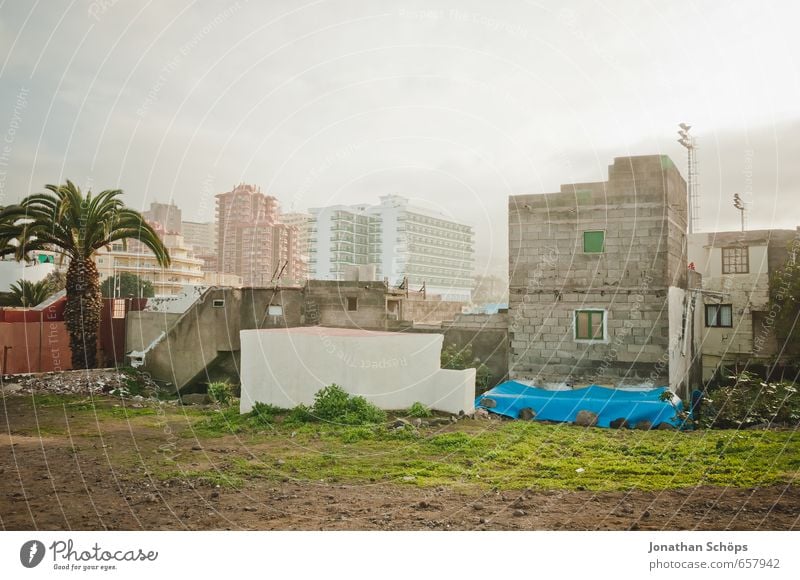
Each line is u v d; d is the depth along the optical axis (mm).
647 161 17844
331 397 14664
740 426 15359
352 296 23859
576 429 14719
